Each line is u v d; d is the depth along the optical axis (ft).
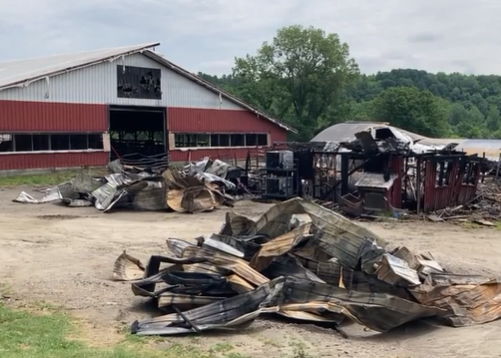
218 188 78.23
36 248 47.50
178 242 37.04
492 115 403.75
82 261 42.88
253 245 35.09
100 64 116.88
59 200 79.66
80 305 31.40
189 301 29.91
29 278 37.29
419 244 52.47
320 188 78.89
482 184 95.96
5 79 110.22
